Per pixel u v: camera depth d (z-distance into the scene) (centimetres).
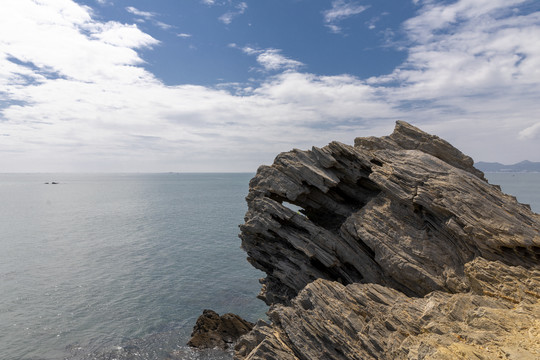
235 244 9694
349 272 3181
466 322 1812
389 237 2888
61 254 8531
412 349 1669
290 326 2347
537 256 2255
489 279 2197
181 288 6138
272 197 3888
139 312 5134
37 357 3931
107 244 9706
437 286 2461
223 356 3953
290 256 3456
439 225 2772
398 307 2172
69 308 5256
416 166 3150
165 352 4044
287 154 3888
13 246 9475
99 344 4219
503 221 2462
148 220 14388
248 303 5509
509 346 1494
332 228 3666
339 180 3541
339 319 2250
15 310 5162
